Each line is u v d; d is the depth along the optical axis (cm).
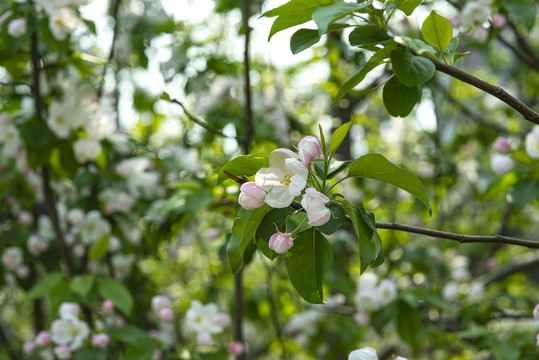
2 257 375
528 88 504
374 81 419
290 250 136
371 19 146
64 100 323
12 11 298
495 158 293
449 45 151
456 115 544
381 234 419
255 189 128
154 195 363
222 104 409
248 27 285
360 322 325
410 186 132
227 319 316
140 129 463
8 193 378
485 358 428
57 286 301
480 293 371
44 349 303
